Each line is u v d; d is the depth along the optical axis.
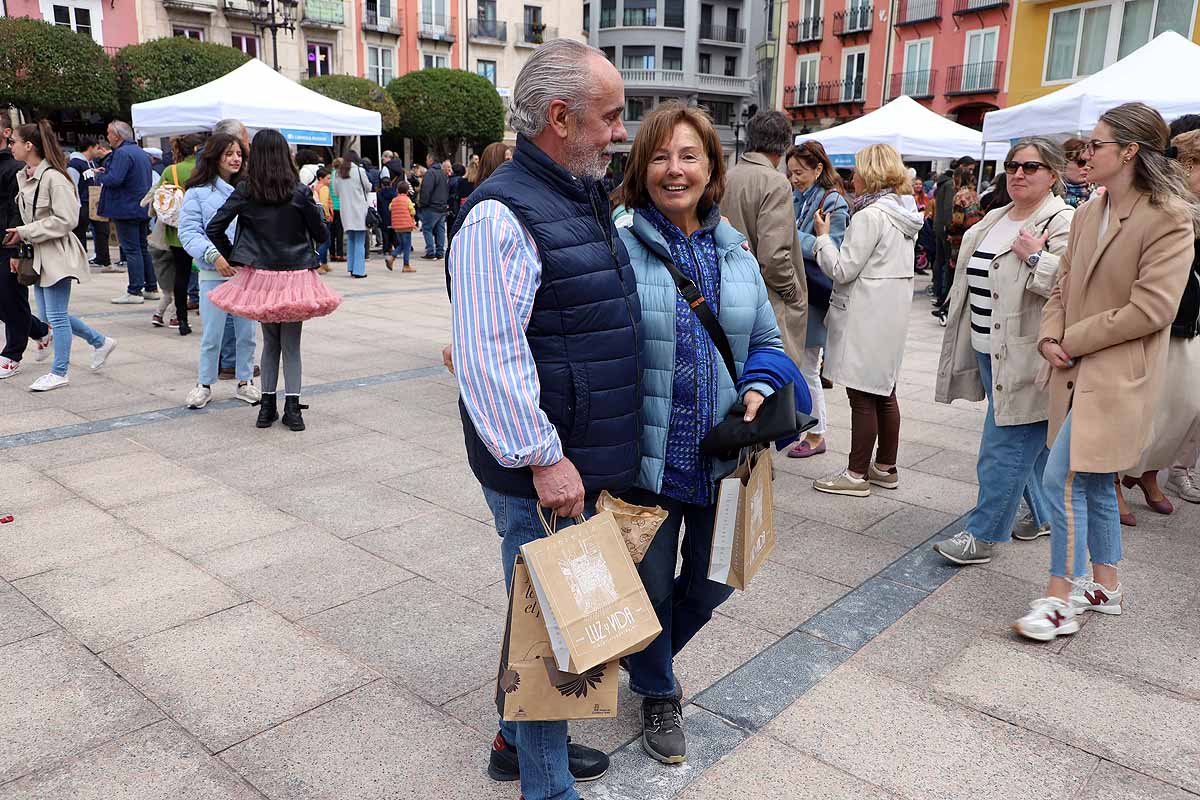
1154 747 2.38
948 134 11.52
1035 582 3.41
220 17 30.25
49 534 3.66
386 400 5.96
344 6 33.22
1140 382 2.79
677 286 2.09
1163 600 3.25
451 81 31.19
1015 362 3.24
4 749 2.28
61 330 5.86
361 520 3.88
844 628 3.03
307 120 10.45
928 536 3.87
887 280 4.09
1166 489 4.45
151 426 5.21
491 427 1.67
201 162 5.39
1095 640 2.96
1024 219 3.34
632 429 1.90
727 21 53.94
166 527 3.76
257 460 4.66
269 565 3.42
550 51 1.75
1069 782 2.24
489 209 1.71
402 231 13.51
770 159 4.00
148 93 24.78
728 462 2.16
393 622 2.99
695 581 2.34
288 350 5.11
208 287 5.38
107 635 2.86
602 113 1.76
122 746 2.31
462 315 1.69
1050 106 7.85
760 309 2.28
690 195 2.09
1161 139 2.69
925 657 2.84
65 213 5.59
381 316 9.44
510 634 1.78
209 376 5.57
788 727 2.46
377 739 2.36
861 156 4.14
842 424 5.71
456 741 2.37
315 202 5.02
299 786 2.17
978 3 27.70
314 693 2.57
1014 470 3.36
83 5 27.28
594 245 1.80
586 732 2.43
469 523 3.88
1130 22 24.11
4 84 22.20
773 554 3.65
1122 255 2.74
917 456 5.04
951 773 2.27
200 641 2.84
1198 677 2.74
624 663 2.35
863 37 31.89
